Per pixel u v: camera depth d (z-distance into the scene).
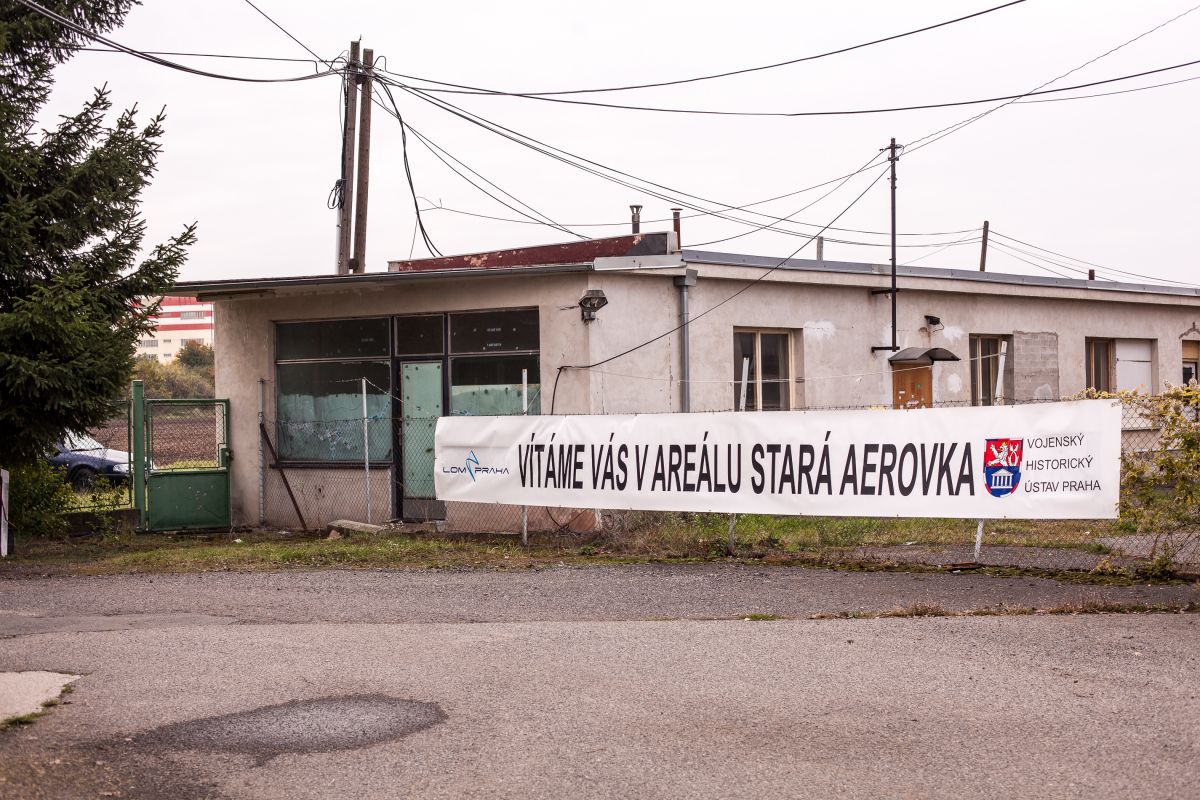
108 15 14.84
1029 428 10.41
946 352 17.56
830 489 11.43
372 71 20.16
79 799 5.02
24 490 15.28
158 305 14.45
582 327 15.05
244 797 5.06
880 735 5.82
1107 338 23.70
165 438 17.97
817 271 17.64
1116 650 7.59
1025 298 21.66
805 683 6.86
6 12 13.98
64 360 13.18
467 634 8.48
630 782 5.16
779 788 5.06
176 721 6.21
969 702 6.40
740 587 10.39
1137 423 11.51
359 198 20.30
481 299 15.75
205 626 8.91
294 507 17.41
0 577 11.78
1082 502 10.15
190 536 16.61
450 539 14.37
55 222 13.66
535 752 5.61
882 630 8.36
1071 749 5.54
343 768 5.41
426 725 6.09
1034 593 9.73
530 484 13.30
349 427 17.00
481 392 15.90
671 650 7.80
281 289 16.33
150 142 14.59
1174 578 10.19
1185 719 6.00
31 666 7.47
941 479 10.86
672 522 13.72
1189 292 24.89
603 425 12.79
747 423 11.92
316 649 7.98
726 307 16.66
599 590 10.41
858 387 18.64
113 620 9.23
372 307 16.59
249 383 17.70
